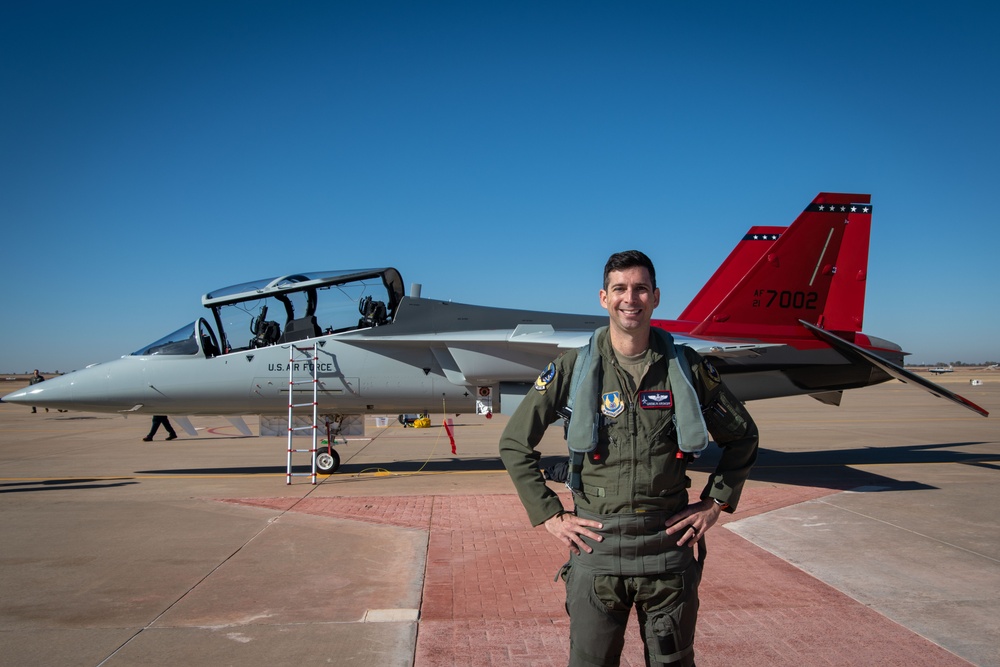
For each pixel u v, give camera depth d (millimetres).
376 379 10625
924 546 6047
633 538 2463
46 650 3924
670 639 2488
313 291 10805
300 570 5438
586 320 11594
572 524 2486
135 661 3773
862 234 11516
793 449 13633
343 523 7055
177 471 11273
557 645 3971
